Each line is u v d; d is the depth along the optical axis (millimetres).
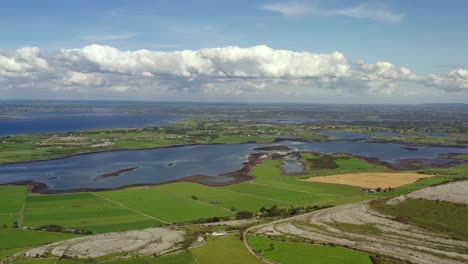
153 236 140125
